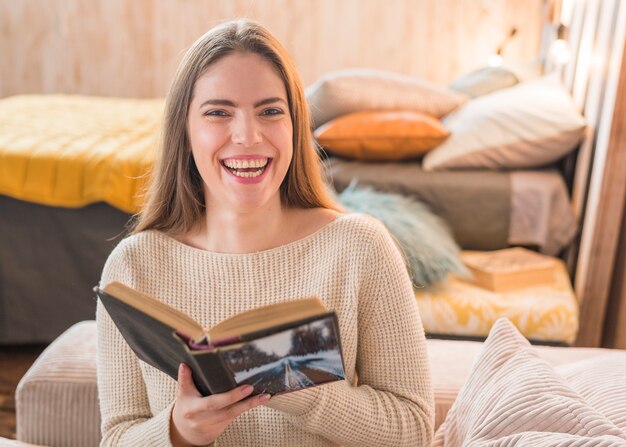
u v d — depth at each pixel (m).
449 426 1.17
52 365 1.54
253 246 1.21
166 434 1.04
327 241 1.19
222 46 1.11
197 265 1.21
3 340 2.70
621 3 2.21
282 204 1.26
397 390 1.17
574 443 0.82
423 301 2.29
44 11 4.46
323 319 0.84
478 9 4.18
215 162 1.12
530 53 4.19
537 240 2.62
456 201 2.64
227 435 1.18
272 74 1.11
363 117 2.87
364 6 4.27
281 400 1.04
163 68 4.50
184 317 0.90
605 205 2.26
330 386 1.09
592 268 2.31
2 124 3.04
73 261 2.66
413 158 2.92
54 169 2.62
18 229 2.64
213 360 0.83
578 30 3.05
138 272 1.22
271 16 4.34
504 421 0.96
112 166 2.61
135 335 0.96
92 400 1.50
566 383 1.02
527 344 1.16
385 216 2.37
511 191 2.62
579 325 2.35
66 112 3.42
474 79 3.41
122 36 4.46
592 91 2.63
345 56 4.35
